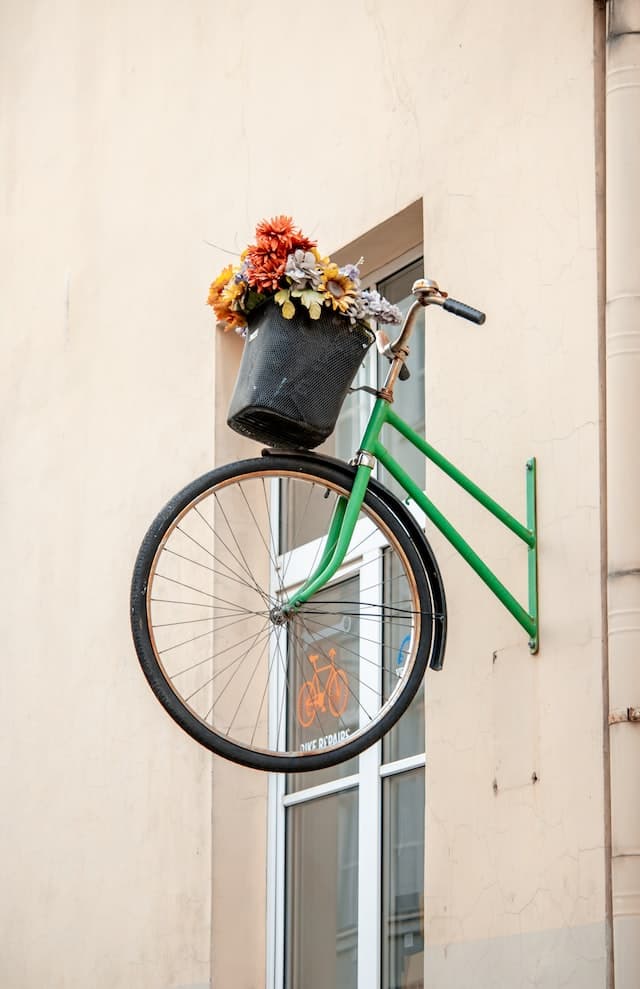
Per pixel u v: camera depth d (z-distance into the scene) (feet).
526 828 15.38
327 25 20.79
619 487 14.79
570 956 14.62
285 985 19.69
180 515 14.49
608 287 15.33
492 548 16.39
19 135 29.66
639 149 15.46
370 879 18.51
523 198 16.87
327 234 20.03
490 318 17.01
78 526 25.07
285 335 14.62
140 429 23.68
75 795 23.85
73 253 26.71
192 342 22.67
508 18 17.61
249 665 20.74
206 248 22.74
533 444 16.15
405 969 17.90
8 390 28.27
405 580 18.98
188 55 24.04
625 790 14.23
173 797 21.31
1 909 25.38
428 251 18.08
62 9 28.55
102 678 23.70
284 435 14.84
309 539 20.81
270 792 20.53
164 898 21.09
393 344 15.23
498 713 15.97
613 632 14.57
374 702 18.97
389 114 19.26
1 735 26.35
